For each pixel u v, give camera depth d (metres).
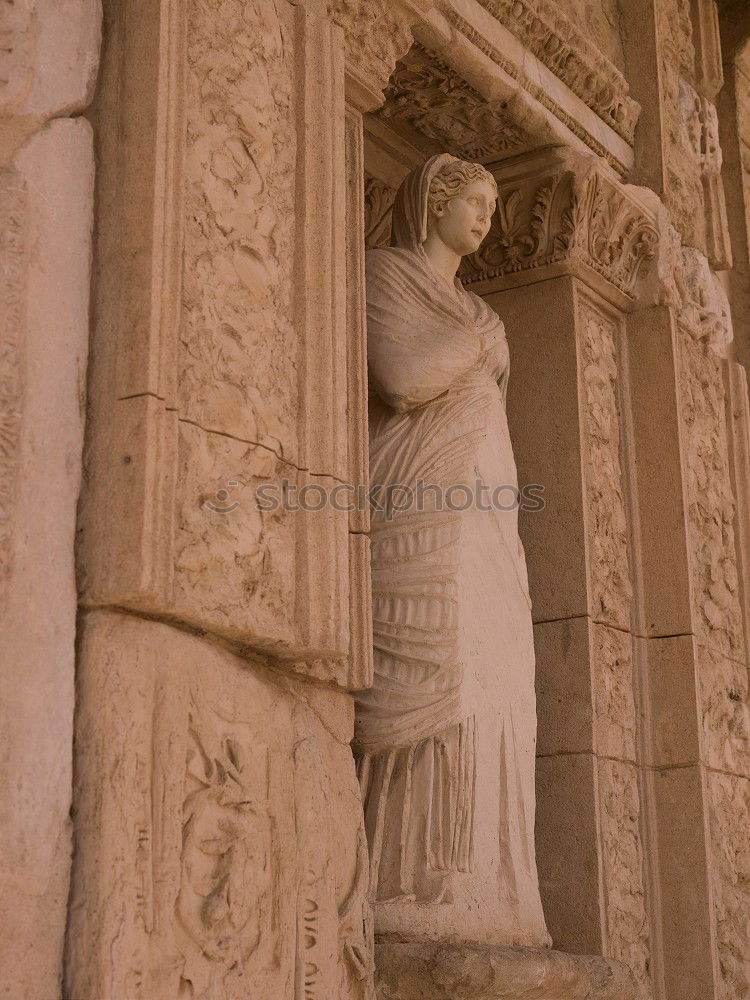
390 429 5.14
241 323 4.14
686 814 6.11
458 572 4.93
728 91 8.80
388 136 6.42
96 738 3.56
